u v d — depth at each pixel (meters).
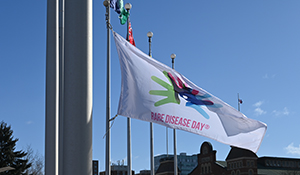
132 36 25.80
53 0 11.22
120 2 23.77
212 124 13.40
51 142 10.55
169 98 12.51
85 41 7.59
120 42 12.01
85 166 7.27
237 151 98.56
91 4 7.83
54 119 10.73
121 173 122.75
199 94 13.08
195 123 12.95
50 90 10.87
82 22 7.62
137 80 12.01
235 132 13.77
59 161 10.54
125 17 24.38
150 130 30.16
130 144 25.39
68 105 7.38
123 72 11.88
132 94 11.84
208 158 106.81
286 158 109.38
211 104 13.38
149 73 12.26
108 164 17.64
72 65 7.48
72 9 7.63
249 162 96.75
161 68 12.50
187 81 13.17
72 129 7.30
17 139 64.06
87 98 7.47
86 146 7.33
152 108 12.02
